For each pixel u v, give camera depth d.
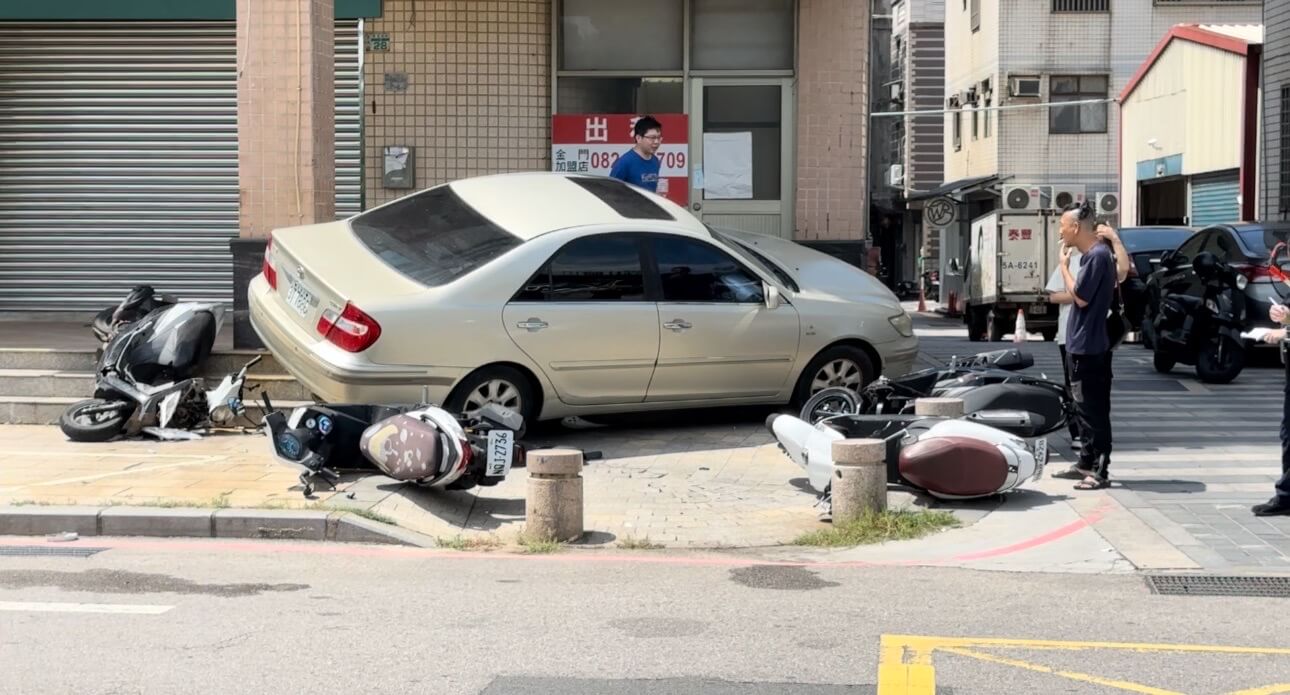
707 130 14.76
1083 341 8.74
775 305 10.59
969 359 10.68
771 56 14.70
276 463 9.23
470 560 7.26
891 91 49.56
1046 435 10.06
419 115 14.80
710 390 10.52
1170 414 11.98
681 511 8.44
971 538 7.76
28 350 11.16
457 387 9.57
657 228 10.36
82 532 7.69
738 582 6.75
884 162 51.00
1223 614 6.10
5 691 4.86
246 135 11.61
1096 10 37.00
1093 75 37.09
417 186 14.84
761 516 8.34
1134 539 7.59
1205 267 13.70
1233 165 26.55
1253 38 26.66
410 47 14.77
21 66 14.12
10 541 7.53
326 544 7.59
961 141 42.06
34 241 14.29
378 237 10.31
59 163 14.21
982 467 8.30
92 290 14.30
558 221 10.17
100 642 5.51
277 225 11.62
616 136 14.77
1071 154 37.19
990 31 38.22
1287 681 5.07
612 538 7.82
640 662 5.28
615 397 10.17
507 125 14.83
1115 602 6.32
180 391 10.21
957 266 34.56
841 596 6.45
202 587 6.51
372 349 9.21
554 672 5.14
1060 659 5.35
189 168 14.15
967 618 6.02
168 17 13.80
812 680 5.05
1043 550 7.45
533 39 14.80
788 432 8.77
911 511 8.29
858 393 11.07
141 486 8.45
